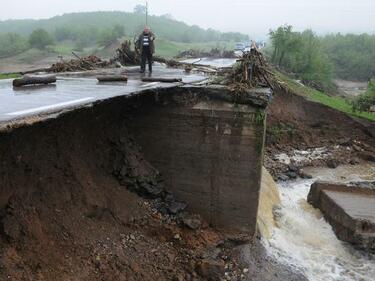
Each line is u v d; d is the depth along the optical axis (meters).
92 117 12.91
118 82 15.18
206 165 14.20
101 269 10.54
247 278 12.24
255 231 14.16
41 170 11.07
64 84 14.39
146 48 19.50
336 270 13.44
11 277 8.88
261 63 14.98
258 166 13.63
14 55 92.75
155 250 12.15
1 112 8.96
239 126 13.53
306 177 23.66
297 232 15.86
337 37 121.38
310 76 51.16
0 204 9.73
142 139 14.82
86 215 11.97
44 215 10.75
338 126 31.16
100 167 13.62
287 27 50.12
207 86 13.91
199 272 11.77
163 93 13.98
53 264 9.84
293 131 29.41
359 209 15.52
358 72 101.62
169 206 14.13
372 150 29.20
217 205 14.35
